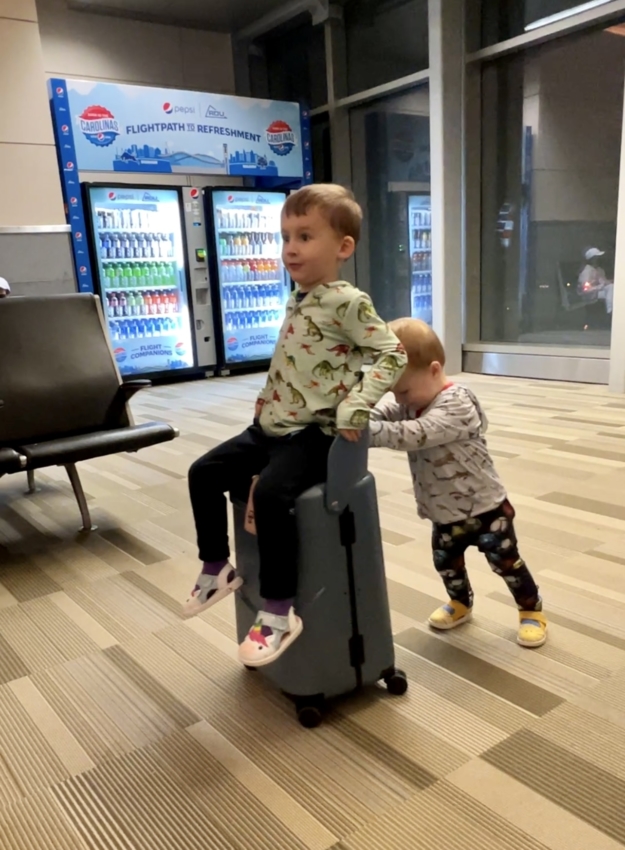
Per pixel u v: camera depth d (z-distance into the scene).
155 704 1.64
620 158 4.69
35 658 1.88
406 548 2.48
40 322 2.98
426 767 1.37
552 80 5.18
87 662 1.85
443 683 1.66
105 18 6.53
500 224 5.81
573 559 2.30
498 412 4.46
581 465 3.29
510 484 3.06
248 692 1.68
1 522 2.98
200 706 1.63
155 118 5.91
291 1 6.54
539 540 2.46
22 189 5.41
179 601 2.18
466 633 1.88
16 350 2.88
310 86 7.16
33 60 5.32
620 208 4.59
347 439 1.39
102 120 5.66
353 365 1.43
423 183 6.37
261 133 6.48
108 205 5.92
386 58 6.36
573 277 5.38
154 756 1.45
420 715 1.54
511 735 1.46
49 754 1.48
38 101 5.38
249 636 1.39
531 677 1.67
